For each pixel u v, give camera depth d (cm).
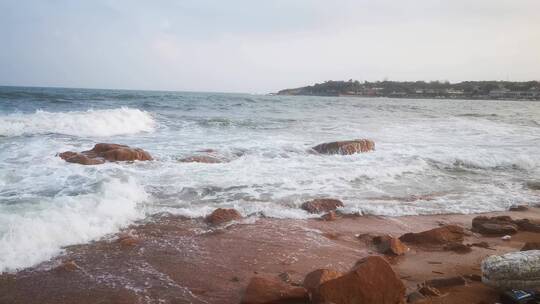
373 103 6569
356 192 920
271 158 1261
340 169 1127
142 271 497
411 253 590
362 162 1237
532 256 458
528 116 3756
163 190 865
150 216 704
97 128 1752
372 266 419
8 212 622
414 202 863
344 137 1848
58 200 691
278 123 2430
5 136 1505
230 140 1619
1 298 424
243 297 418
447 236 646
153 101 4053
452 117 3403
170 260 532
